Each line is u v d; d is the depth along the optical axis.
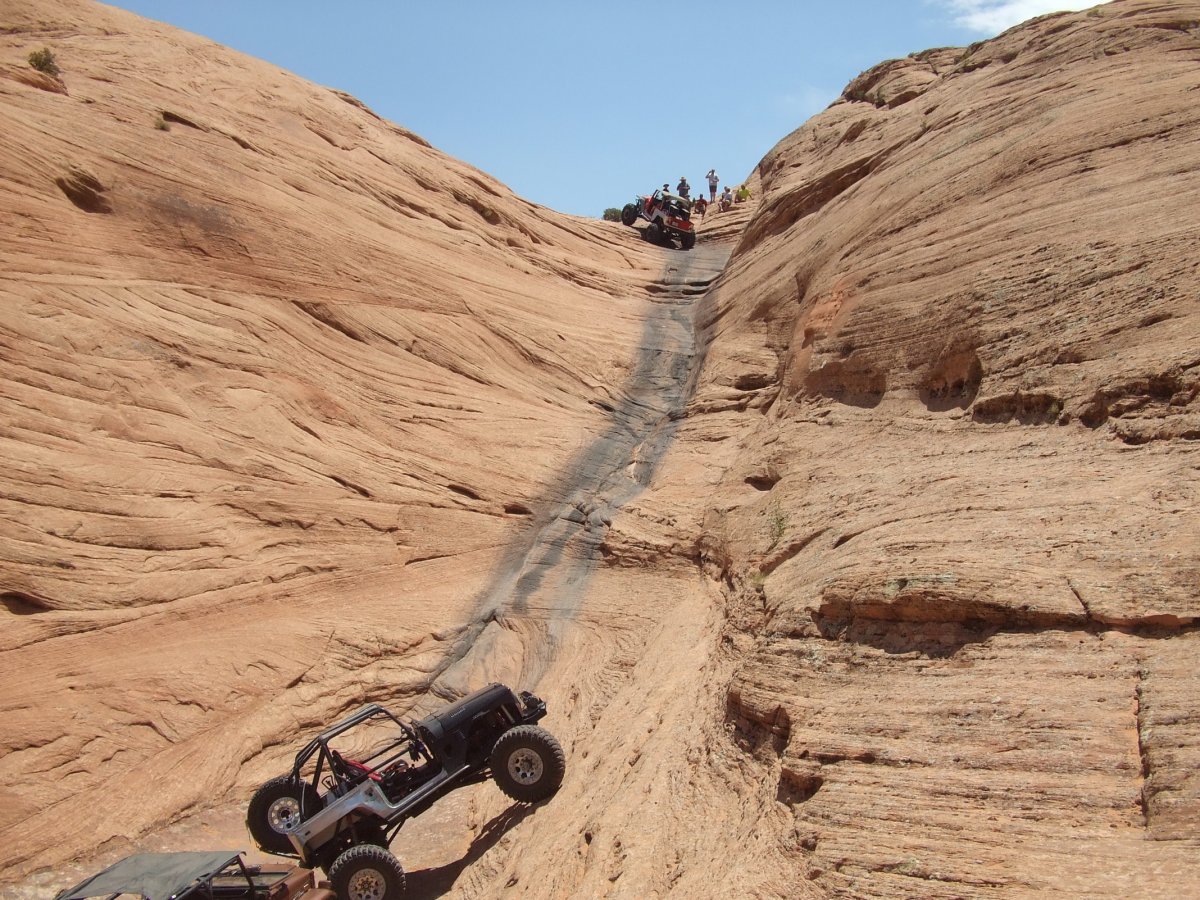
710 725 7.69
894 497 8.70
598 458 15.97
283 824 9.00
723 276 22.75
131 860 7.42
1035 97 13.01
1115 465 7.18
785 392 14.27
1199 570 5.49
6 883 8.73
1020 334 9.57
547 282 21.47
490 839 9.08
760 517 11.42
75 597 10.68
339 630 12.11
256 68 22.16
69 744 9.73
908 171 14.84
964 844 4.68
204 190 15.77
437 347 16.75
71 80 17.00
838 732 5.85
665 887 5.96
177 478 12.25
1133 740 4.79
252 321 14.70
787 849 5.29
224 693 10.92
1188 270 8.30
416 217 20.23
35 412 11.70
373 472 14.07
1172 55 11.99
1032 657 5.62
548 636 12.41
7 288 12.52
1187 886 3.93
